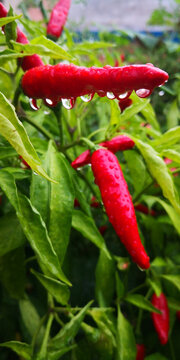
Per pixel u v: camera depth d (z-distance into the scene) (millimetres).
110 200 110
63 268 148
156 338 191
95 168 116
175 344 191
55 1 281
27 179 125
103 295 150
